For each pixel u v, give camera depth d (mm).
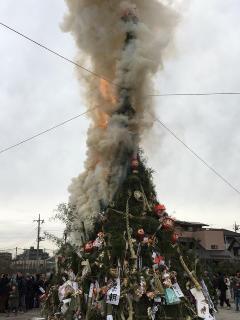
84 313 8969
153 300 8508
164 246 9602
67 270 10133
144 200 10188
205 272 10367
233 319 14555
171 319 8617
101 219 10094
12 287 16250
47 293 10742
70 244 10594
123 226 9539
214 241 45688
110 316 8289
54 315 9781
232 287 21750
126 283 8516
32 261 40781
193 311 9016
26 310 17203
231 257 44688
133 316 8359
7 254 43625
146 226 9641
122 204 9984
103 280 8844
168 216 10164
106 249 9047
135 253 9039
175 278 8938
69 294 9289
